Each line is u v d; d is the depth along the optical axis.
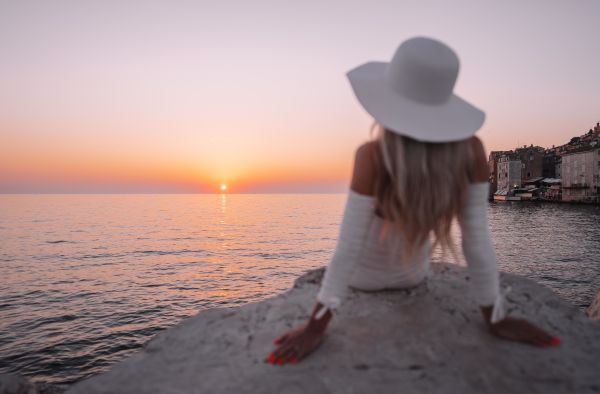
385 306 1.92
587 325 1.80
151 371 1.54
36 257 57.75
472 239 1.48
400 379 1.35
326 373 1.41
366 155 1.43
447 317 1.81
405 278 1.94
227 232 99.31
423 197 1.36
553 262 38.88
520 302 2.06
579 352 1.53
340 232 1.50
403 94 1.39
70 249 67.06
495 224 73.69
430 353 1.52
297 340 1.55
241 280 39.78
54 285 37.81
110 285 37.62
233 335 1.83
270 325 1.92
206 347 1.73
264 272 44.41
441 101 1.40
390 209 1.45
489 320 1.63
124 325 24.83
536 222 75.44
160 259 55.41
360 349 1.56
